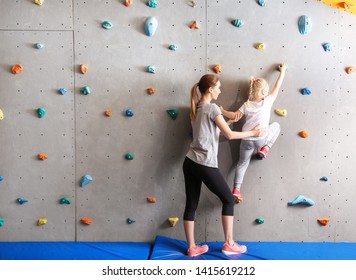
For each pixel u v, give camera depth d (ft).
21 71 9.81
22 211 9.99
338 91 9.68
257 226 9.88
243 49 9.66
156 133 9.86
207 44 9.67
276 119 9.75
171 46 9.65
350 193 9.82
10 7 9.76
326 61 9.64
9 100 9.87
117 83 9.81
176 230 9.91
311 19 9.60
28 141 9.92
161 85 9.78
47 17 9.77
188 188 9.05
